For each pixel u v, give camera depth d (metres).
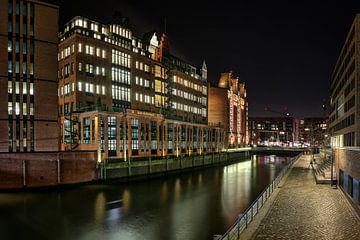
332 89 89.44
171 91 106.31
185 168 94.25
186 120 106.00
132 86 89.31
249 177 80.50
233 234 20.50
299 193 36.25
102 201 48.25
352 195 32.75
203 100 133.25
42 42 65.75
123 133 74.69
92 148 69.00
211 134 122.69
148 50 101.88
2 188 51.69
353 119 47.47
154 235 32.06
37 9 65.50
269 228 22.23
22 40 63.59
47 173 55.44
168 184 67.06
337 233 21.19
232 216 39.47
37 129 64.06
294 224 23.31
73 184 59.25
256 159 154.62
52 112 66.31
